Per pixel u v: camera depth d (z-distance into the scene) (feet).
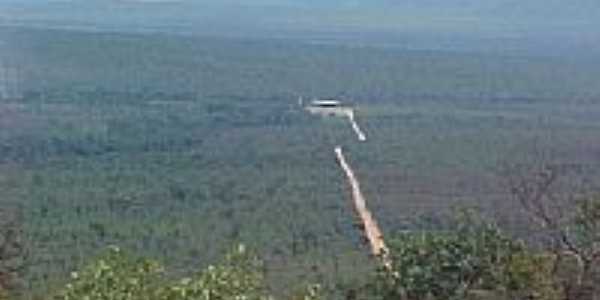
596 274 143.33
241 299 106.22
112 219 500.33
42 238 433.89
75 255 396.37
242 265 109.81
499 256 146.92
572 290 143.43
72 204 542.57
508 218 250.37
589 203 144.77
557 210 149.38
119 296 105.40
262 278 111.34
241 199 567.18
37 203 537.24
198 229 475.72
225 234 465.06
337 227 479.00
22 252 164.55
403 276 147.64
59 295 107.86
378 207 519.60
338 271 335.47
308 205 540.11
